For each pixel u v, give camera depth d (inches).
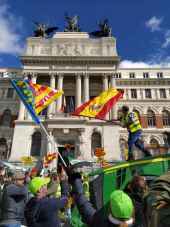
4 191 325.4
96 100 708.0
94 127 2277.3
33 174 632.4
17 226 301.4
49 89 773.3
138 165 402.9
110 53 2615.7
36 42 2674.7
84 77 2508.6
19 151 2178.9
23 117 2341.3
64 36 2736.2
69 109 2470.5
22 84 740.0
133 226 142.3
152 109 2898.6
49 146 2006.6
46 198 289.0
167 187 124.2
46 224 274.1
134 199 247.4
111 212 140.7
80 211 190.2
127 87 3002.0
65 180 458.9
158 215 118.3
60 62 2546.8
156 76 3105.3
